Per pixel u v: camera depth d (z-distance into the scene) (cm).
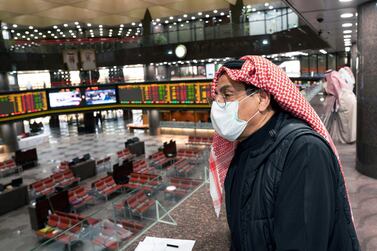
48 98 2180
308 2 614
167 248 258
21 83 2570
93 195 1255
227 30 1981
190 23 3372
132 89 2295
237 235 131
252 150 125
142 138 2619
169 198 387
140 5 2298
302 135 110
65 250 350
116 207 379
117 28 3719
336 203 109
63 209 1137
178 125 2631
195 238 272
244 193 121
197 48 2083
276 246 107
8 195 1309
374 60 564
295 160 106
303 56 2284
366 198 469
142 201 380
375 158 553
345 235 111
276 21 1812
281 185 108
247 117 125
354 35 1245
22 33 3559
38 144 2622
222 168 163
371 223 392
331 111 769
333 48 1903
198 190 389
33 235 1095
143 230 304
